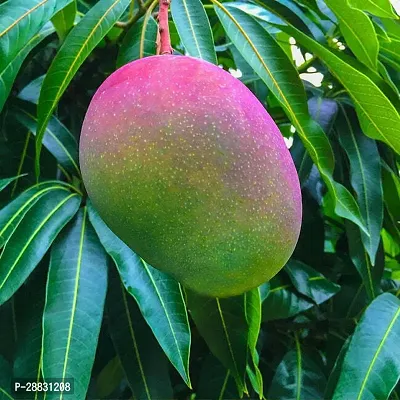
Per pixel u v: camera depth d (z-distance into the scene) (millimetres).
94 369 546
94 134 331
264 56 424
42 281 468
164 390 465
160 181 307
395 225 595
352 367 446
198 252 313
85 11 534
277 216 320
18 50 374
